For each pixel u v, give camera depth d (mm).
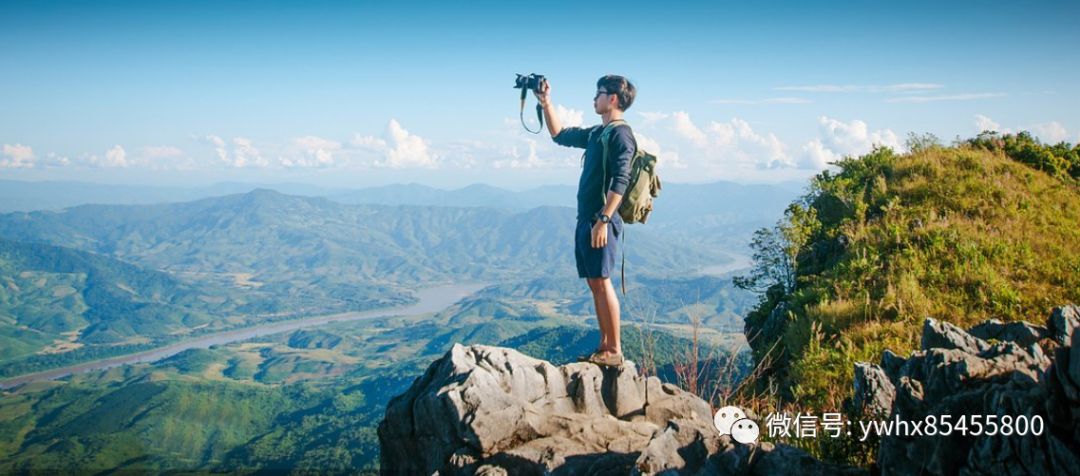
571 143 5348
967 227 13617
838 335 10672
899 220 14938
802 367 9742
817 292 12898
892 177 17797
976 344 5441
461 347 5113
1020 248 12273
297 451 163750
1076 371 2750
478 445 4191
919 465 3334
